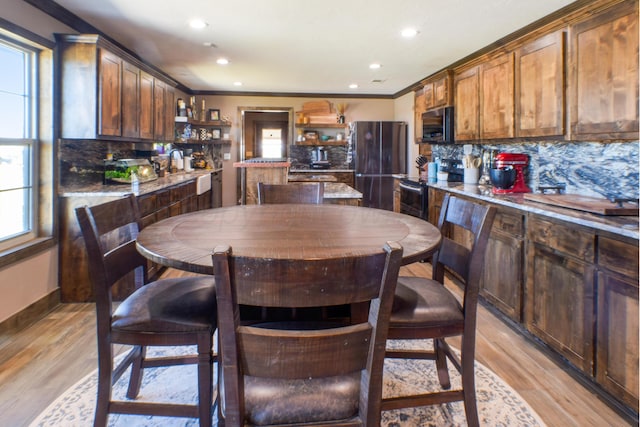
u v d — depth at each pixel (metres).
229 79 5.77
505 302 2.63
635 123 2.01
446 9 3.00
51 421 1.64
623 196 2.40
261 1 2.86
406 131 6.72
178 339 1.35
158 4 2.90
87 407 1.73
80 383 1.92
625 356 1.67
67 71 2.93
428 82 4.69
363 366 0.88
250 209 2.19
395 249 0.82
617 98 2.12
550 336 2.18
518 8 2.98
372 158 6.70
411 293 1.58
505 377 2.00
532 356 2.21
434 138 4.45
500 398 1.82
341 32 3.54
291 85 6.32
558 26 2.57
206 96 6.95
